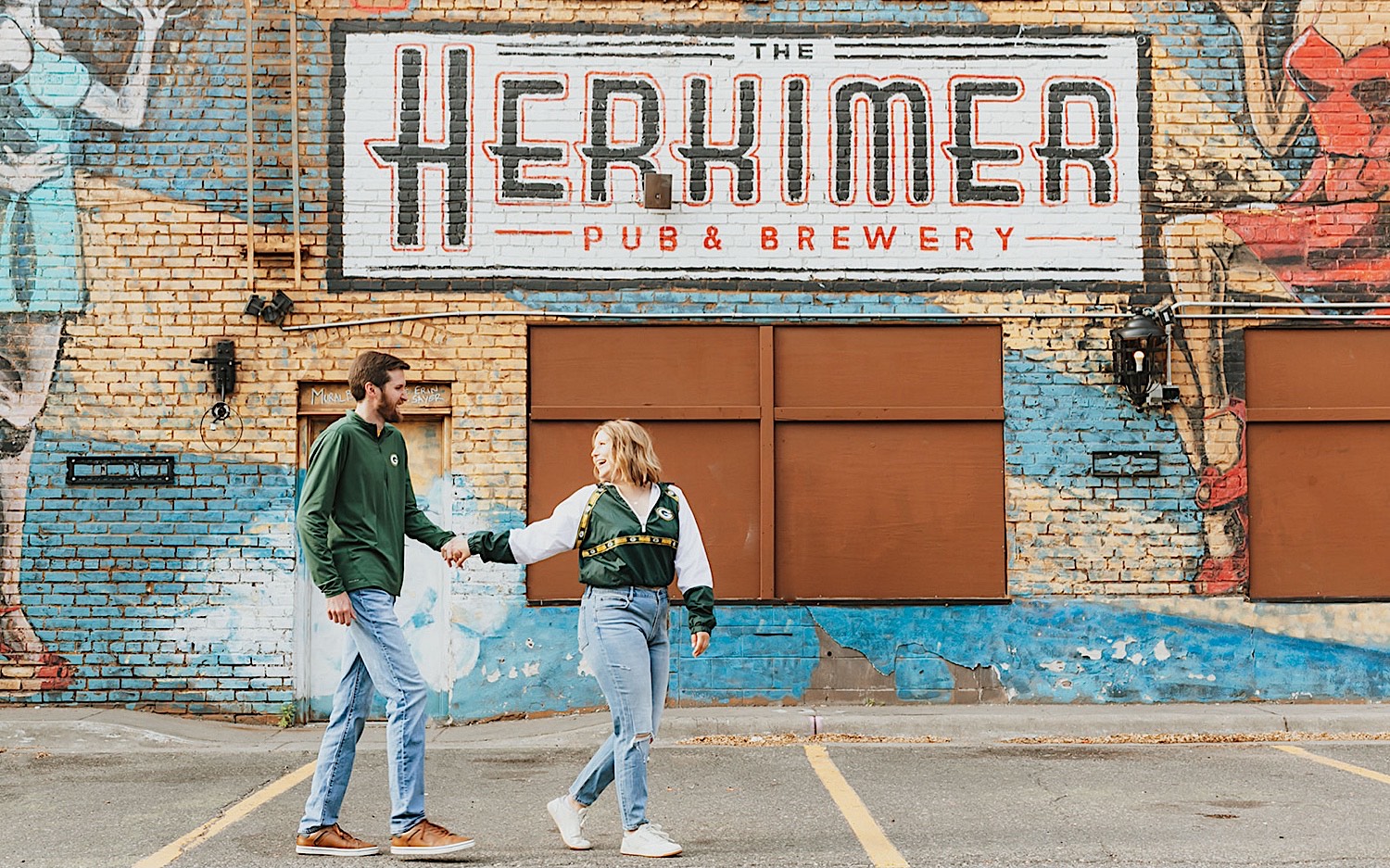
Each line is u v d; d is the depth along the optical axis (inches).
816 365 398.3
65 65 395.2
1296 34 404.5
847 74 402.6
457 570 390.9
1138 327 386.0
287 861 225.3
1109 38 403.9
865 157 401.4
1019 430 397.4
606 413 395.2
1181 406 398.0
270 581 388.8
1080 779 300.0
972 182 401.1
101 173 393.7
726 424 396.5
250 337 393.1
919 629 393.1
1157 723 366.0
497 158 398.3
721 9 402.6
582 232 398.3
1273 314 399.9
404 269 395.9
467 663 388.8
